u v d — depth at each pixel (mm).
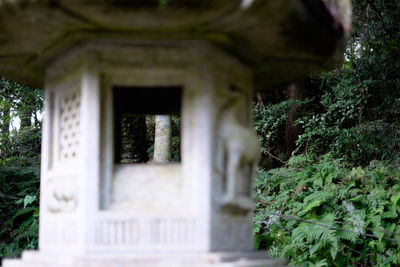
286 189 6918
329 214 5969
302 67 3195
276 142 9406
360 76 7863
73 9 2232
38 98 8594
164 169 2717
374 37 7750
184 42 2605
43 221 2912
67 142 2855
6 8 2264
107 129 2623
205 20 2352
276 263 2729
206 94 2570
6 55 2934
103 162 2592
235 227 2717
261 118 8836
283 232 6227
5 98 8555
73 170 2646
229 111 2715
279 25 2432
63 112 2945
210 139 2547
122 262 2346
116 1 2141
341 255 5836
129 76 2650
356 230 5648
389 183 6441
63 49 2783
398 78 7805
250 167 2727
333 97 8617
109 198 2574
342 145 7609
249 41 2674
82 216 2486
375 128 7145
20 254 5961
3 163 7809
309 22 2463
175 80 2652
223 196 2582
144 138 8117
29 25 2447
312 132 7828
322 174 6578
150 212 2506
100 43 2590
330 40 2773
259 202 6867
